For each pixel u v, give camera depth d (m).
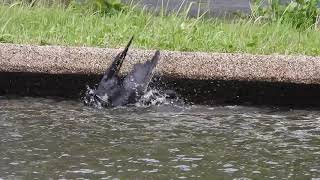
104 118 13.59
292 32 19.41
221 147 11.77
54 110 14.05
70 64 14.88
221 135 12.55
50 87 15.02
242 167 10.67
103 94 14.56
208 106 14.85
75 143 11.77
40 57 14.92
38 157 10.94
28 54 14.93
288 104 14.93
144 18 20.11
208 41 17.23
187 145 11.82
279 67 14.82
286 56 15.02
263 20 21.92
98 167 10.48
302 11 21.72
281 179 10.12
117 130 12.71
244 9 26.94
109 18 20.05
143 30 18.25
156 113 14.12
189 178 10.07
